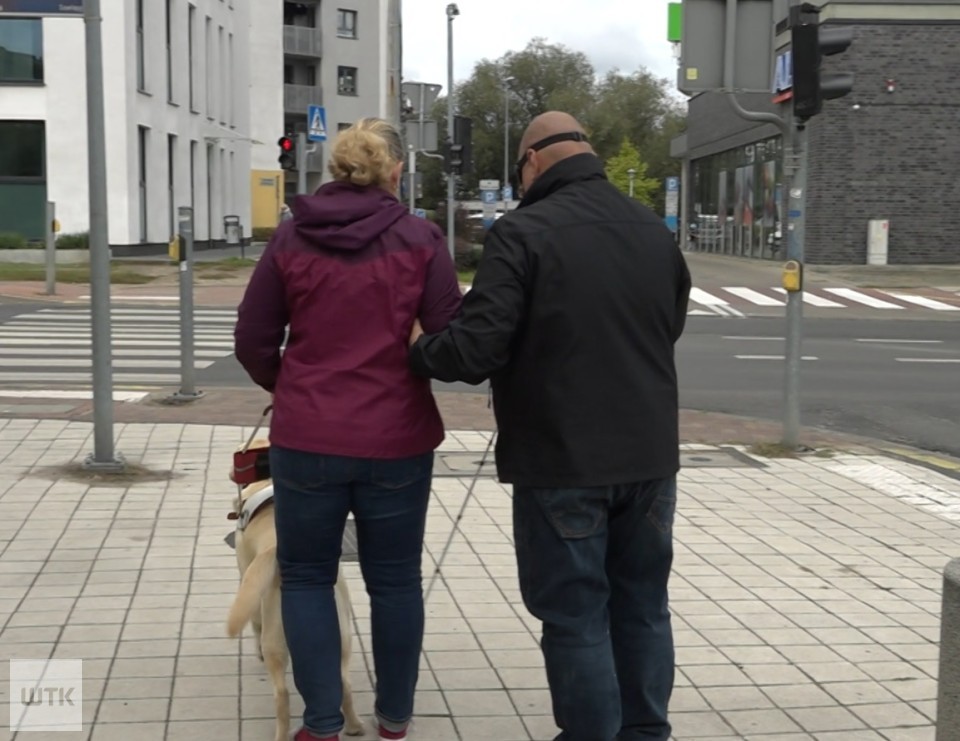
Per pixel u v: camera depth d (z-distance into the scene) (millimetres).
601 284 3572
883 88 31500
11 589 5641
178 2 40031
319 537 3752
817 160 32000
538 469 3574
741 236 41688
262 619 3965
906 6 31109
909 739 4203
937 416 12227
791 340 9828
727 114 42562
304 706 4234
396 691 3971
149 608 5383
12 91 34125
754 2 9406
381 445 3662
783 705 4500
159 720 4188
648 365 3676
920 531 7301
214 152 46625
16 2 7938
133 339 17484
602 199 3705
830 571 6352
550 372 3562
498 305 3504
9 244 33344
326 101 66500
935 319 22344
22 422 10344
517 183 4008
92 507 7289
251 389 12883
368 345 3705
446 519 7195
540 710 4383
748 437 10562
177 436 9781
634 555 3793
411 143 26906
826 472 9086
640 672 3828
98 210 8148
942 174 31859
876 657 5035
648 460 3623
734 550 6746
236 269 32500
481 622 5332
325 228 3699
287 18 66000
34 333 18000
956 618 3342
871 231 31938
